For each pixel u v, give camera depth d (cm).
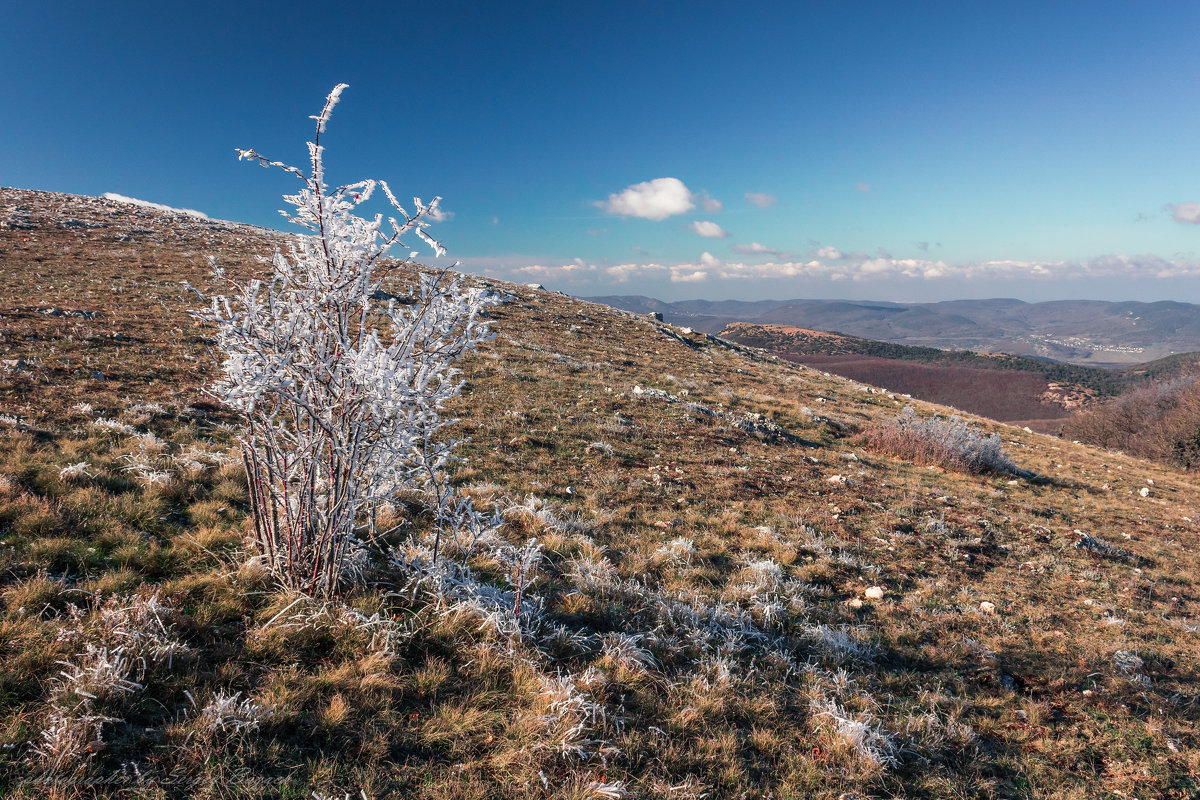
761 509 1127
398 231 478
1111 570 1081
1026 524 1297
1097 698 616
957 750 495
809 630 662
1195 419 2986
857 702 527
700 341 4288
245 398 454
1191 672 706
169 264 2981
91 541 545
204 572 531
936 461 1862
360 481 516
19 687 346
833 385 3506
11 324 1492
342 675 420
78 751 309
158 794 301
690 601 679
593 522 910
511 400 1712
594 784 361
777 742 447
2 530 539
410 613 513
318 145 447
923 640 706
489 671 461
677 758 404
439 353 509
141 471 741
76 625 404
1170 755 529
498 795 348
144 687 365
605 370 2556
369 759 357
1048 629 790
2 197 4200
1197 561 1233
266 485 521
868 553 985
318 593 508
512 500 929
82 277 2438
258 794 315
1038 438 3014
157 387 1232
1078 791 466
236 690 391
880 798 414
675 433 1677
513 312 3650
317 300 479
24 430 819
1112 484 2052
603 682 465
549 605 600
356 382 462
